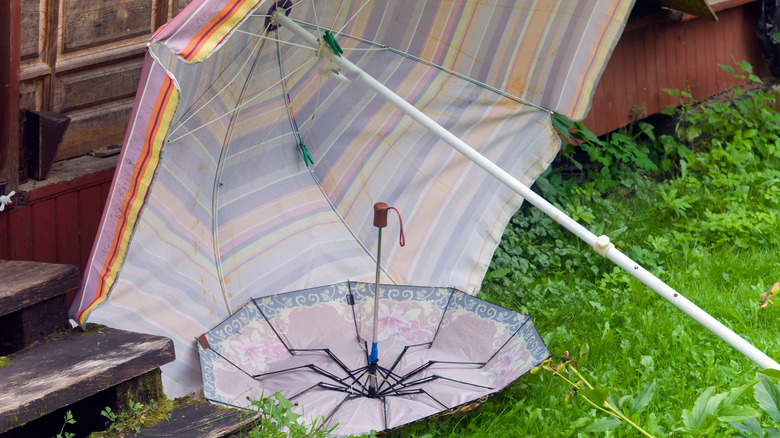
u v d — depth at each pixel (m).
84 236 4.00
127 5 4.11
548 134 4.00
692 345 3.77
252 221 3.93
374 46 3.83
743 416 2.36
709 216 5.19
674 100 6.84
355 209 4.16
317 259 4.05
